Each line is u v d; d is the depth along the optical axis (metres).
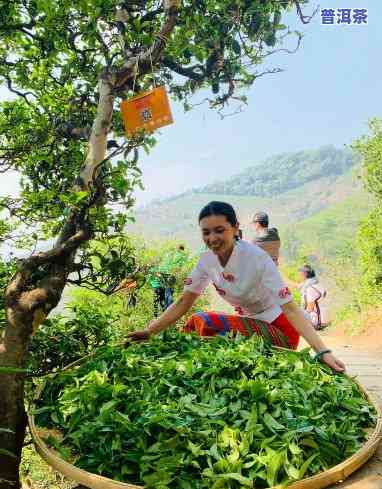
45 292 3.14
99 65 4.98
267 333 3.81
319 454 2.41
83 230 3.35
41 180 4.93
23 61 5.04
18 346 3.05
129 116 3.95
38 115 4.98
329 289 15.51
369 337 10.81
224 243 3.63
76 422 2.72
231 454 2.37
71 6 4.27
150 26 4.66
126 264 4.47
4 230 5.12
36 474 5.68
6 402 2.95
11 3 4.40
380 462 2.47
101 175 3.89
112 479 2.36
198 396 2.87
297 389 2.86
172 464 2.32
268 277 3.65
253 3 4.97
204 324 3.88
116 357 3.37
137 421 2.60
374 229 11.49
